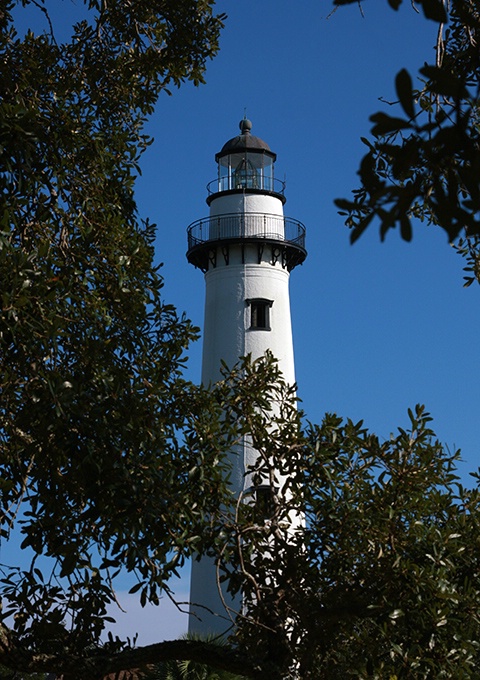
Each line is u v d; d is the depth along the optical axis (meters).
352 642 8.25
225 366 9.38
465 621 8.14
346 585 8.42
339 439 8.82
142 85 10.63
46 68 9.73
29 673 7.83
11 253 6.80
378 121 2.15
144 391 8.38
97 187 9.00
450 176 2.29
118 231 8.80
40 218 8.24
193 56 10.76
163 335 9.16
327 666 8.30
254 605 8.36
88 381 7.61
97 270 8.77
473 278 8.52
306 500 8.85
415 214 8.61
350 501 8.60
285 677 8.35
